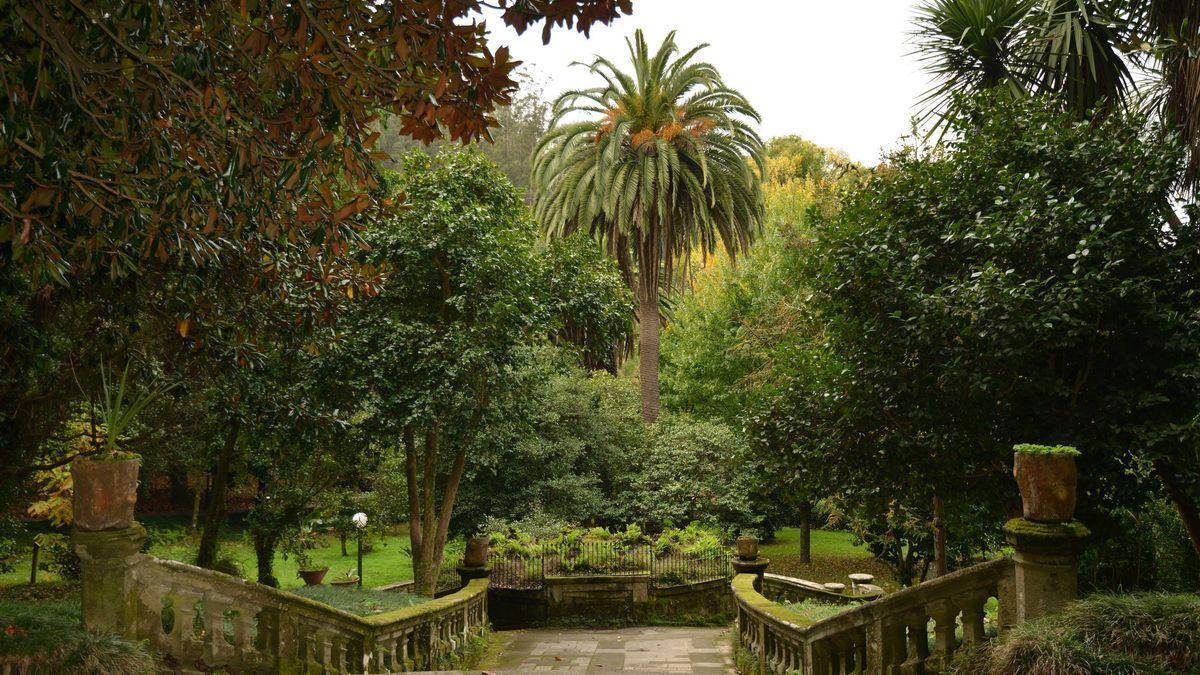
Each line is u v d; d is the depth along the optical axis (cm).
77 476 496
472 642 1116
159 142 406
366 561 2150
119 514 501
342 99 388
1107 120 651
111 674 447
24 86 341
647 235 2228
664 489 1906
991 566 475
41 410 781
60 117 371
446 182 1204
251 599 573
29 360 703
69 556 1305
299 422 897
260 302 697
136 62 385
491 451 1449
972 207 645
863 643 594
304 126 403
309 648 627
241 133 423
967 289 567
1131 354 569
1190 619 382
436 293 1221
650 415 2214
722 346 2245
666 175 2083
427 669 902
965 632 487
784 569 2070
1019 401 613
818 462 712
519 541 1593
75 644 444
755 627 932
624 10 395
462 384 1108
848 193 765
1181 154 588
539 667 1042
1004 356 570
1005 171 634
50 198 349
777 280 2103
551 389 1848
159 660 512
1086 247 553
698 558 1575
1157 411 565
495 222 1211
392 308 1166
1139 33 734
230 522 2314
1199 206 569
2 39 353
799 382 742
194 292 650
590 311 1346
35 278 371
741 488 1916
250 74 410
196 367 767
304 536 1419
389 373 1103
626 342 2489
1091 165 615
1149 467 595
